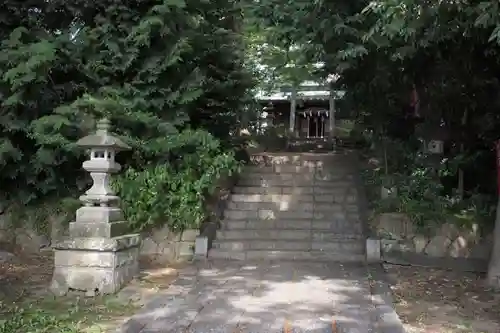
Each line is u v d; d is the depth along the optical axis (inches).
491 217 319.6
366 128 449.4
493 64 316.5
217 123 385.7
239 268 297.3
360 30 251.9
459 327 200.8
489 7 199.3
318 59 278.5
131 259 269.9
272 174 429.7
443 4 220.4
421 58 321.1
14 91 312.7
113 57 328.8
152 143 326.3
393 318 202.5
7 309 210.5
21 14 338.0
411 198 336.2
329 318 202.5
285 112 878.4
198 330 187.9
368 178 395.2
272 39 292.5
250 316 204.4
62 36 324.2
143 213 322.7
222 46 360.5
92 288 241.6
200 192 334.3
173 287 251.6
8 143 319.9
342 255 322.7
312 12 254.4
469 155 358.3
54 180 340.5
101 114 310.2
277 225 364.8
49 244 345.4
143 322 196.2
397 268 307.4
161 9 314.0
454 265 311.7
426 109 372.8
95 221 250.8
